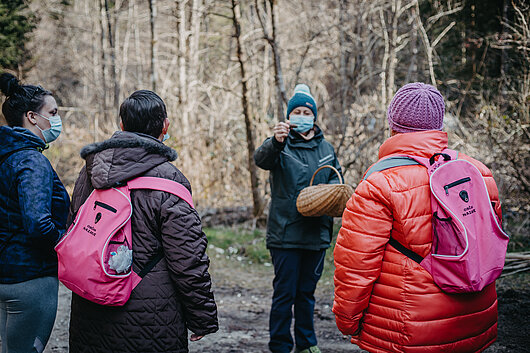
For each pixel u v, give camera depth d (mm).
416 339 1814
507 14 8695
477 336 1876
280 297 3303
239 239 7602
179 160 9055
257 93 11547
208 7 10336
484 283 1771
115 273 1830
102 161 1927
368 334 1952
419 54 11797
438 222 1794
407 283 1833
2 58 8461
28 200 2102
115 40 14500
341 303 1935
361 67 9648
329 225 3430
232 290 5504
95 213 1888
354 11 9867
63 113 15898
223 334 4098
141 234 1918
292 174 3350
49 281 2223
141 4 17312
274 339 3309
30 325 2189
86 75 15922
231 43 13406
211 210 8906
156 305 1907
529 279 4824
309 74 11977
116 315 1890
